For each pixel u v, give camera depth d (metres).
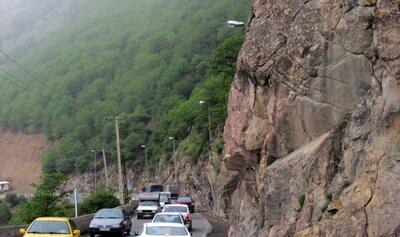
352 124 13.27
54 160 121.56
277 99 17.72
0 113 152.38
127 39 157.50
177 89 122.25
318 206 13.22
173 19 164.62
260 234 16.84
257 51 19.25
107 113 118.44
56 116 127.31
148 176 106.06
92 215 34.47
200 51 135.50
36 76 146.25
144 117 120.94
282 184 15.70
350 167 12.86
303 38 16.53
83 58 146.38
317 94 15.91
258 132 19.36
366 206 11.62
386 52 12.26
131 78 133.25
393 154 11.45
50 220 18.78
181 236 17.08
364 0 14.48
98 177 112.62
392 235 10.62
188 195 79.94
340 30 15.20
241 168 22.83
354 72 14.71
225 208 45.53
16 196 101.31
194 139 83.00
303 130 16.62
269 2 19.53
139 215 46.41
